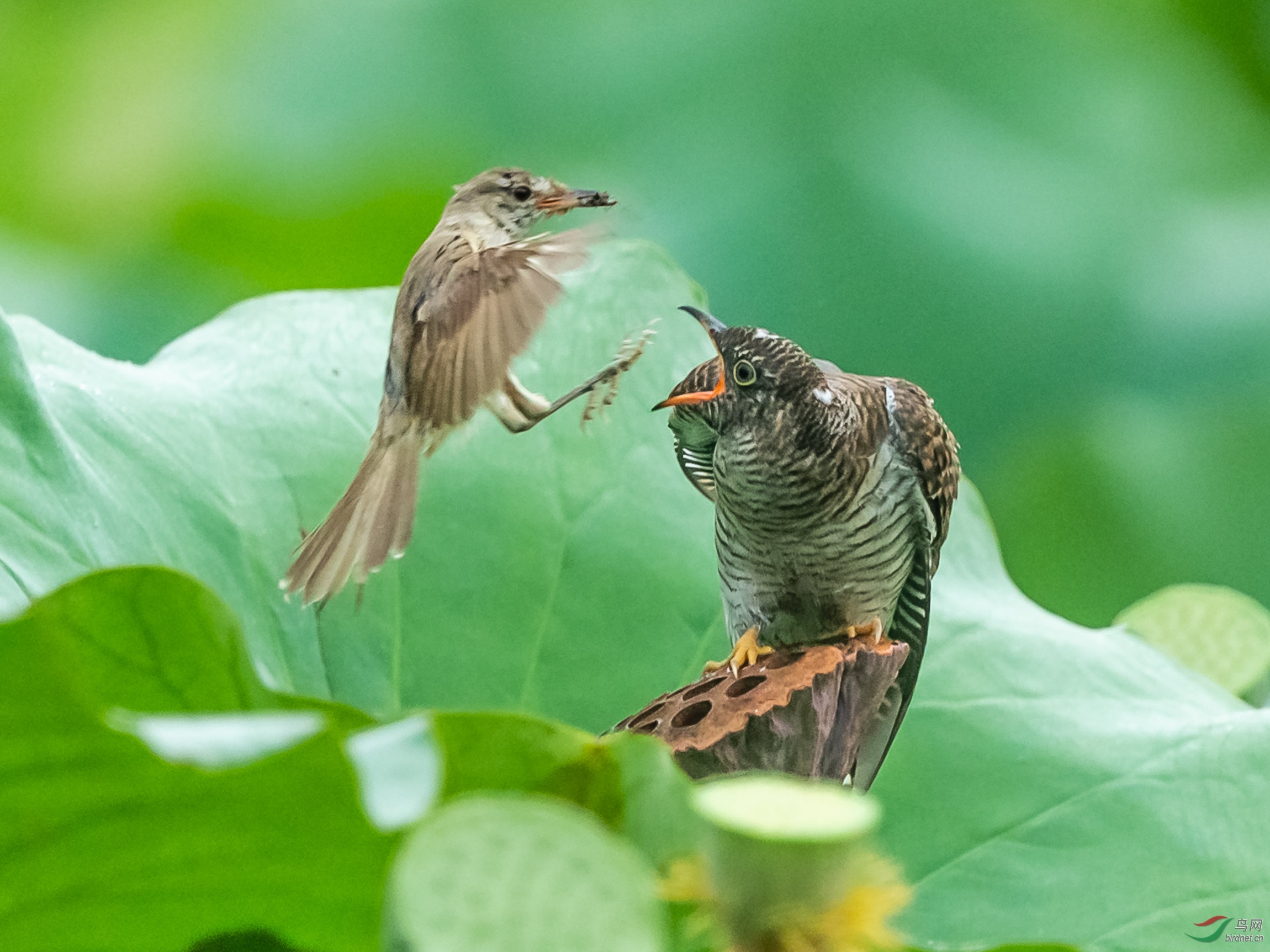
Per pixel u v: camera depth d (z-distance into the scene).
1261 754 7.74
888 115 8.60
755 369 7.77
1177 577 9.16
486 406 7.68
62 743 7.40
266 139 9.11
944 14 8.80
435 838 7.04
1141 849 7.72
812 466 7.77
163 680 7.48
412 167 8.95
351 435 7.79
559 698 7.77
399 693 7.74
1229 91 9.49
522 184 7.68
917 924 7.70
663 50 8.77
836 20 8.68
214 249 9.35
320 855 7.43
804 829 7.38
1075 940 7.69
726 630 7.80
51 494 7.62
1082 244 8.61
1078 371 8.40
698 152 8.54
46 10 9.47
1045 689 7.80
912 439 7.80
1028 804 7.74
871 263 8.32
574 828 7.07
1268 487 9.08
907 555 7.81
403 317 7.65
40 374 7.70
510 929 6.86
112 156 9.32
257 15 9.43
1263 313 8.41
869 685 7.66
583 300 7.85
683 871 7.40
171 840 7.43
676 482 7.83
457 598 7.77
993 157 8.74
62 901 7.44
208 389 7.78
